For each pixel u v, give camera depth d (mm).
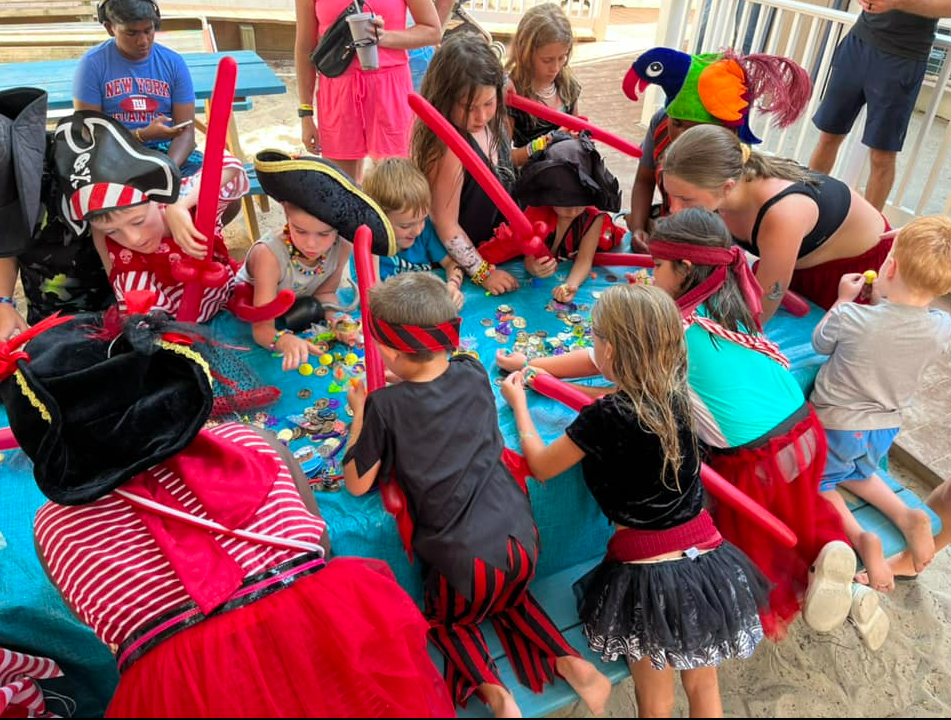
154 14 2783
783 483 1879
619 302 1604
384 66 3021
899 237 1956
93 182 1805
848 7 5074
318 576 1339
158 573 1264
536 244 2361
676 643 1605
